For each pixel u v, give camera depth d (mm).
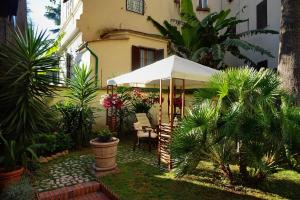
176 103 9406
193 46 13602
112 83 8852
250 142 4688
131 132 10742
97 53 11336
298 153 4879
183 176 5547
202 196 4750
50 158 7098
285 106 5000
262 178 5129
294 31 7469
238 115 4633
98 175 5770
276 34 13008
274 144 4652
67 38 14383
